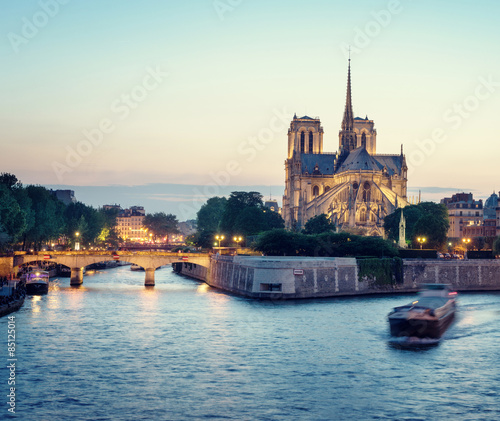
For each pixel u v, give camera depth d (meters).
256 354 92.56
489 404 73.06
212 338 102.56
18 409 70.19
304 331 108.00
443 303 109.12
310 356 91.62
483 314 128.12
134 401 73.06
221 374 82.94
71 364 86.69
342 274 162.00
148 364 87.12
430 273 175.38
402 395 75.62
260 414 69.62
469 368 86.56
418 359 90.81
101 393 75.50
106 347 96.12
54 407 71.00
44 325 112.56
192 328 110.69
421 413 70.31
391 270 171.25
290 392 76.31
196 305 139.50
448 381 80.94
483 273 180.50
